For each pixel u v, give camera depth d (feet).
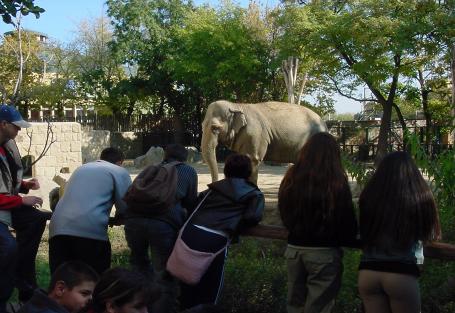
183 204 18.10
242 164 17.04
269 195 52.49
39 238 19.69
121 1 129.49
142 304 11.35
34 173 83.51
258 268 21.47
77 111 156.56
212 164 38.09
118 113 141.18
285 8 93.91
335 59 95.40
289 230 15.33
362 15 83.87
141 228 17.47
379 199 13.65
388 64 89.97
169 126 136.98
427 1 81.41
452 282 18.45
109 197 18.65
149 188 17.21
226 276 20.61
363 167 23.07
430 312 18.48
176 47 129.18
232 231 16.52
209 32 112.27
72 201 18.39
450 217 21.45
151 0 131.13
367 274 13.96
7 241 16.94
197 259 16.34
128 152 131.95
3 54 130.21
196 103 132.46
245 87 119.55
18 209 19.24
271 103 39.83
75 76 143.23
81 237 18.12
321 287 15.17
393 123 119.55
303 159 14.98
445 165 21.49
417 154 22.02
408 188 13.52
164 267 17.69
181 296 17.29
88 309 12.61
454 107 30.76
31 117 147.43
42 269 27.40
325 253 14.98
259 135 37.91
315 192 14.58
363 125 125.90
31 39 134.92
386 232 13.55
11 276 17.03
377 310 14.06
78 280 12.85
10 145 18.58
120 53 129.08
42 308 12.58
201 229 16.48
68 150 85.40
